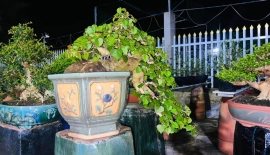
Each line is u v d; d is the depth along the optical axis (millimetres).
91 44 1117
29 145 1690
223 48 4547
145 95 1188
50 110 1775
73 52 1107
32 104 1839
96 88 1030
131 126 1692
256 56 1778
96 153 1067
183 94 4734
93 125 1093
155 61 1242
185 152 2684
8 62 1900
